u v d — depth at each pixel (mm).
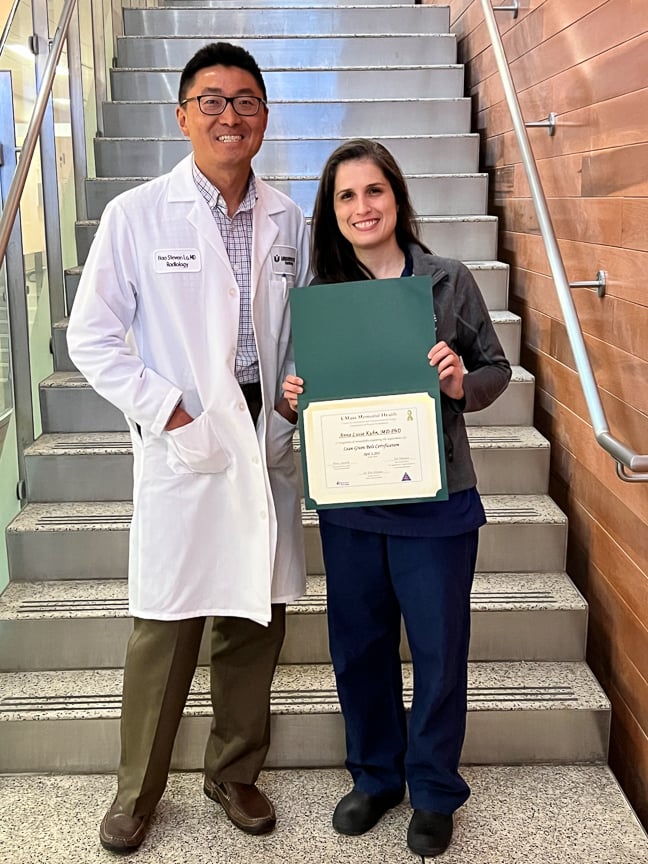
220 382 1917
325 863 1996
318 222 1930
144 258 1918
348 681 2055
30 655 2496
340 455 1865
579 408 2717
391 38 4305
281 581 2055
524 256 3312
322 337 1844
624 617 2361
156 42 4383
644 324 2150
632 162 2209
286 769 2340
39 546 2666
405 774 2131
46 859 2016
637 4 2166
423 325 1824
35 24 3115
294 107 3959
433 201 3701
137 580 2020
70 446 2900
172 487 1969
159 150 3900
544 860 2000
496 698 2338
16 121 2844
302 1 5016
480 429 3027
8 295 2773
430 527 1894
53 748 2311
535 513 2699
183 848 2051
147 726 2033
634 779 2293
